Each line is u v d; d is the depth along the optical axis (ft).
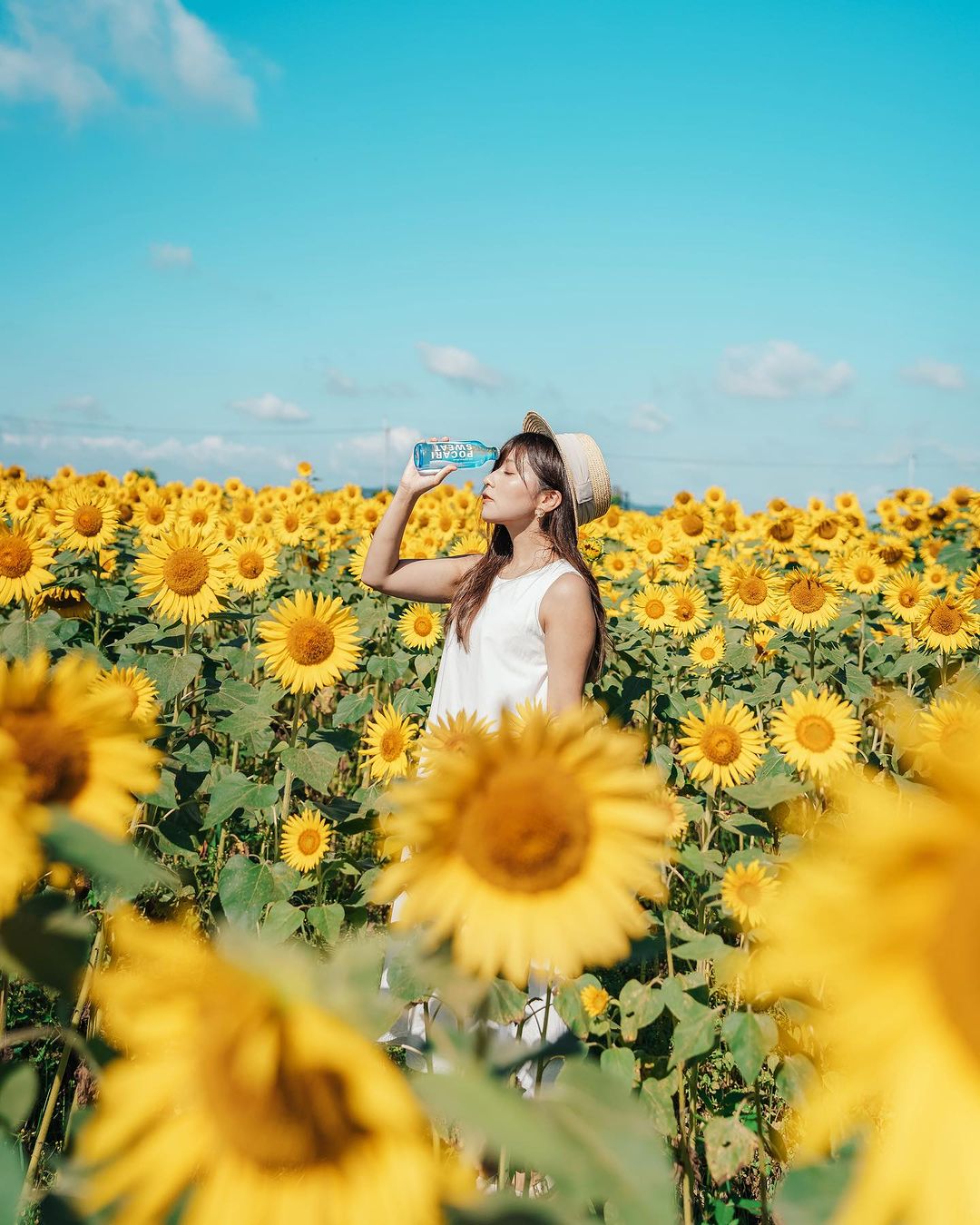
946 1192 1.82
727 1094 10.25
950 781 1.85
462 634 10.96
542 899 3.45
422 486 12.30
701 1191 9.71
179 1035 2.26
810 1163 2.51
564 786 3.52
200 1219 2.22
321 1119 2.18
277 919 10.68
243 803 11.51
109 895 7.37
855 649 24.31
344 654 12.09
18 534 16.07
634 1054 8.96
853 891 1.89
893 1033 1.90
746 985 8.15
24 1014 10.57
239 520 32.71
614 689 18.10
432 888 3.49
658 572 28.58
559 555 10.69
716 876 10.74
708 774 13.00
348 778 20.48
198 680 15.08
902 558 32.71
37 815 2.84
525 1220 2.32
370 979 2.26
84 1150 2.33
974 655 23.30
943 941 1.86
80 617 20.88
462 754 3.60
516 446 10.85
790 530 32.24
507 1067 2.93
